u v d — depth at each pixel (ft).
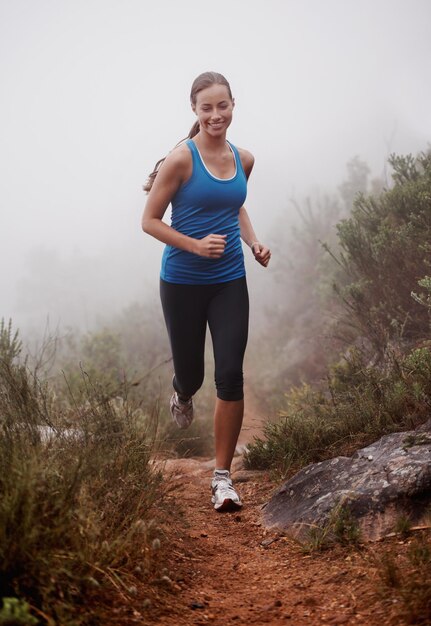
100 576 7.18
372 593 7.26
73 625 6.06
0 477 7.32
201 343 12.39
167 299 12.03
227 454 11.90
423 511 8.96
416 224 16.24
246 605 7.59
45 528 6.83
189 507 11.81
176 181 11.27
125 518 8.21
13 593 6.39
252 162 12.45
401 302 15.90
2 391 9.46
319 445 12.63
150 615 7.00
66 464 8.21
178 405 13.32
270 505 10.96
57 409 10.51
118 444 9.55
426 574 7.14
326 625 6.78
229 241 11.80
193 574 8.54
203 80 11.24
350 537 8.84
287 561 8.92
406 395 11.91
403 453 10.01
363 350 16.90
